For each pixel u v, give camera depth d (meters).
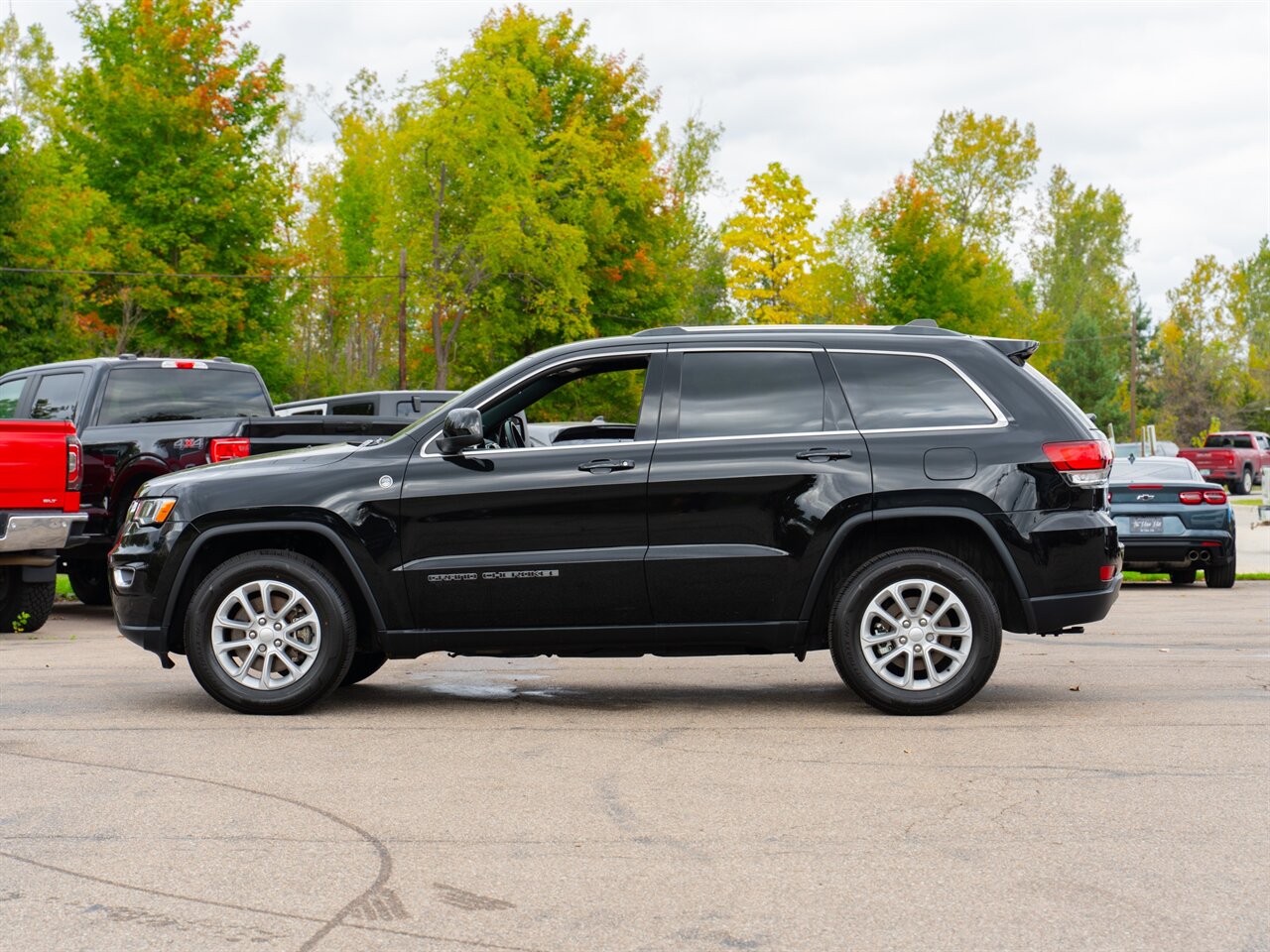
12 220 38.75
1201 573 19.77
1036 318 73.06
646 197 48.97
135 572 7.31
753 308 68.88
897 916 3.90
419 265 44.84
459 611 7.12
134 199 42.78
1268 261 99.38
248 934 3.76
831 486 6.99
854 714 7.23
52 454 11.05
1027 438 7.05
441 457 7.20
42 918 3.89
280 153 62.69
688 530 7.04
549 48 49.28
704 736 6.62
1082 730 6.70
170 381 13.45
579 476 7.07
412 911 3.96
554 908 3.98
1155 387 93.31
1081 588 6.99
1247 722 6.91
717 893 4.12
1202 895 4.09
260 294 44.41
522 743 6.45
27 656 9.84
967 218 71.44
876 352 7.23
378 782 5.60
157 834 4.79
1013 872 4.34
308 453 7.46
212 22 42.72
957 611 7.03
